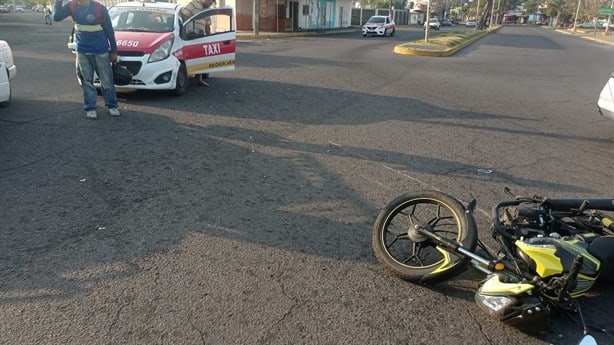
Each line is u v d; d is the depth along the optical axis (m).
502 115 9.05
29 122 6.87
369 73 14.05
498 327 3.00
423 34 40.56
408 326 2.97
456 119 8.55
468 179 5.53
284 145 6.44
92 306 3.00
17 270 3.33
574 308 3.05
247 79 11.66
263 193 4.82
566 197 5.12
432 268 3.28
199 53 9.62
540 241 3.05
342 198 4.81
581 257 2.75
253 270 3.47
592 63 20.30
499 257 3.21
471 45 28.55
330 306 3.12
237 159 5.79
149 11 9.41
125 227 3.99
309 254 3.73
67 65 12.66
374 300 3.20
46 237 3.78
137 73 8.49
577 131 8.03
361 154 6.23
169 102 8.59
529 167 6.05
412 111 9.03
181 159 5.68
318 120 7.92
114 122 7.08
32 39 20.94
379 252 3.50
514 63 18.95
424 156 6.30
